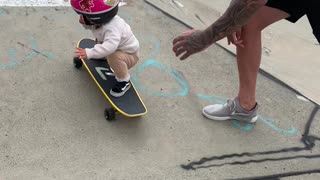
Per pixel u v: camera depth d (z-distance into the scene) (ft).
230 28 5.99
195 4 11.90
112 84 7.82
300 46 11.20
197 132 7.57
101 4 6.89
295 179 6.97
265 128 7.90
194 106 8.14
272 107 8.45
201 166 6.93
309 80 9.84
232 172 6.91
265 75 9.45
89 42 8.72
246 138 7.62
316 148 7.64
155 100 8.11
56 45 9.03
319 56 10.89
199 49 6.43
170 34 10.12
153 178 6.57
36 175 6.31
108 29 7.20
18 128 7.05
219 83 8.84
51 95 7.80
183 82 8.70
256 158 7.25
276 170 7.07
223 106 7.84
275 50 10.87
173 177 6.64
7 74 8.09
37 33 9.27
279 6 6.59
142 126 7.49
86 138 7.07
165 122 7.66
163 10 11.05
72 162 6.61
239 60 7.29
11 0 10.12
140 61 9.04
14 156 6.56
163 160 6.92
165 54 9.40
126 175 6.54
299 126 8.07
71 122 7.33
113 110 7.38
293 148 7.56
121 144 7.08
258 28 6.85
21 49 8.74
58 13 10.02
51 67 8.44
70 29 9.58
